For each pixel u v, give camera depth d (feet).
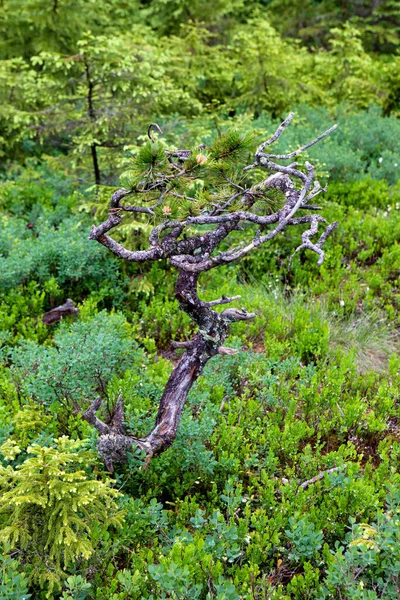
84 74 25.39
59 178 29.68
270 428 16.25
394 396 17.97
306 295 22.98
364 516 13.51
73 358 15.26
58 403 15.56
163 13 43.04
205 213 12.45
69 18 34.83
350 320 21.84
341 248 25.18
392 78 40.60
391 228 26.35
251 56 35.14
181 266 12.16
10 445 12.22
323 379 18.56
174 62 35.19
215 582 11.50
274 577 12.29
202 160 11.64
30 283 22.18
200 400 16.24
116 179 26.68
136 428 14.66
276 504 13.73
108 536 12.21
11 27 35.60
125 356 17.44
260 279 24.39
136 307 22.77
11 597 10.52
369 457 15.72
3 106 29.50
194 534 13.25
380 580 11.32
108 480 12.48
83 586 10.79
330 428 16.85
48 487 11.52
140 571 11.90
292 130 32.60
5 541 11.14
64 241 22.98
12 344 19.92
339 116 36.27
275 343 19.45
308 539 12.20
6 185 28.02
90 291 23.48
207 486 14.75
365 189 29.66
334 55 42.06
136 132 26.07
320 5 53.98
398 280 23.76
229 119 29.25
